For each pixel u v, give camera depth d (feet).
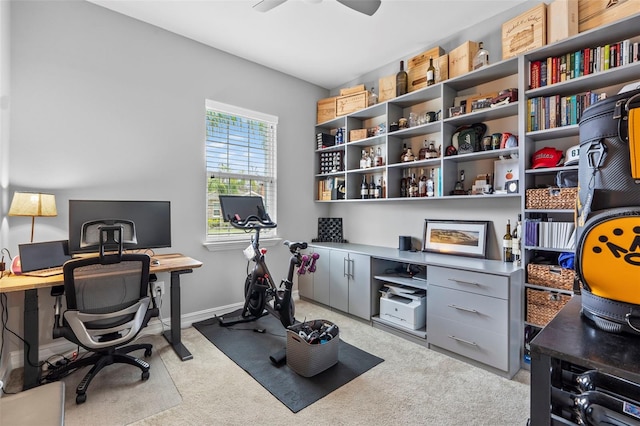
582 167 3.02
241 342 8.68
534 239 7.31
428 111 10.35
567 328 2.86
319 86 13.76
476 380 6.84
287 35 9.70
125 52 8.78
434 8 8.29
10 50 7.11
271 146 12.28
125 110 8.79
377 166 11.34
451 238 9.70
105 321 6.32
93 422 5.42
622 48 6.26
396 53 10.77
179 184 9.82
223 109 10.78
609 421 2.30
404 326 9.03
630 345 2.51
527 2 7.97
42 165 7.57
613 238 2.55
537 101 7.38
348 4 6.64
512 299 7.00
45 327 7.71
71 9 7.95
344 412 5.75
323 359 7.09
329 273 11.46
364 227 12.64
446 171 9.11
